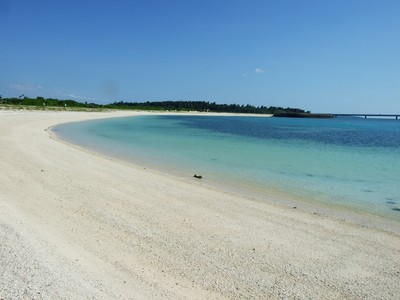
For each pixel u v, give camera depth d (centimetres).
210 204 1002
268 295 518
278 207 1022
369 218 966
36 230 625
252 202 1062
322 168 1847
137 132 4072
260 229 809
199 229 782
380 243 767
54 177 1195
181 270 575
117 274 521
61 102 10375
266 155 2339
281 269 607
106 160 1717
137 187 1151
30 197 927
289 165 1909
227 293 514
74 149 2031
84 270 493
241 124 8062
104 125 5091
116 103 15588
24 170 1261
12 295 388
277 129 6366
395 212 1036
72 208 867
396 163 2131
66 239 642
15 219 657
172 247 670
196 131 4841
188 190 1165
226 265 607
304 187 1342
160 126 5703
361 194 1253
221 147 2767
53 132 3169
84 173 1311
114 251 625
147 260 602
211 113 17712
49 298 391
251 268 602
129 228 757
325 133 5628
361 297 531
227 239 732
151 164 1736
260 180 1447
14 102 8500
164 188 1166
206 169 1664
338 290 548
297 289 541
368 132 6319
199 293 504
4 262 457
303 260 650
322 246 729
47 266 464
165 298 468
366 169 1859
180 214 884
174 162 1845
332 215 975
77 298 402
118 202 955
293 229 825
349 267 634
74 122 5178
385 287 566
